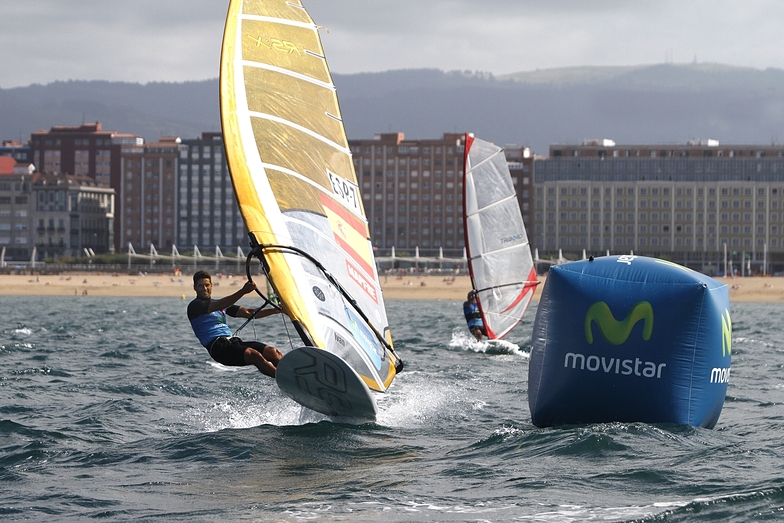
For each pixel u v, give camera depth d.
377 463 30.23
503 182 81.38
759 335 99.62
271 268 34.06
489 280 80.75
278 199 35.81
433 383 50.28
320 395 34.28
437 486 27.20
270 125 36.88
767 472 27.95
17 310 177.38
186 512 25.02
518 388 48.72
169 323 123.31
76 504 25.94
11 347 74.44
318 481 28.02
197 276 34.84
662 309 32.94
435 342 81.50
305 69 39.19
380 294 39.88
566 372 33.88
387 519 24.12
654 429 32.69
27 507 25.67
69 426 37.22
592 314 33.50
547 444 31.62
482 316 80.25
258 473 29.06
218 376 53.19
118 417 39.06
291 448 32.22
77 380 51.59
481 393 46.47
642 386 33.06
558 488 26.66
